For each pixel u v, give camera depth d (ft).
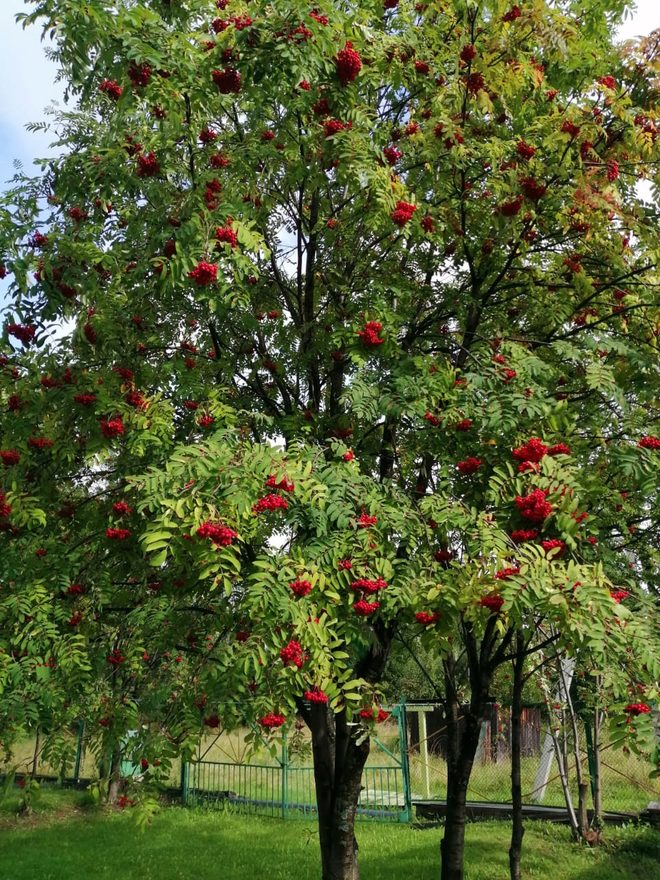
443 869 18.85
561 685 29.60
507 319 21.20
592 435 18.57
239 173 17.07
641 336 18.61
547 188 17.20
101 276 18.44
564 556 14.32
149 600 16.98
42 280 16.63
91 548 17.94
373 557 13.96
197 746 14.20
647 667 11.65
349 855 19.04
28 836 33.42
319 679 12.91
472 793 40.55
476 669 18.74
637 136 16.92
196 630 18.04
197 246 14.33
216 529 11.96
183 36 14.70
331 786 19.95
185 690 14.82
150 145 16.99
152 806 14.02
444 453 16.31
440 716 49.03
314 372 20.34
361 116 16.05
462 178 17.88
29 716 13.64
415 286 19.98
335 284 19.89
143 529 16.51
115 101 18.16
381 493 15.28
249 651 12.51
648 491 14.73
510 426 13.93
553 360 19.54
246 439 16.61
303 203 20.74
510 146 17.31
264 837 33.27
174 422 18.88
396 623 18.71
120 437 16.46
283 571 12.78
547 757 36.91
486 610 12.69
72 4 13.71
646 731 11.71
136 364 17.58
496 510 14.71
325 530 13.87
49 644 14.55
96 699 15.20
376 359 18.76
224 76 14.73
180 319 19.74
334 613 13.66
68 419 16.99
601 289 18.62
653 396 17.92
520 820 18.67
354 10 16.92
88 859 29.45
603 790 37.83
